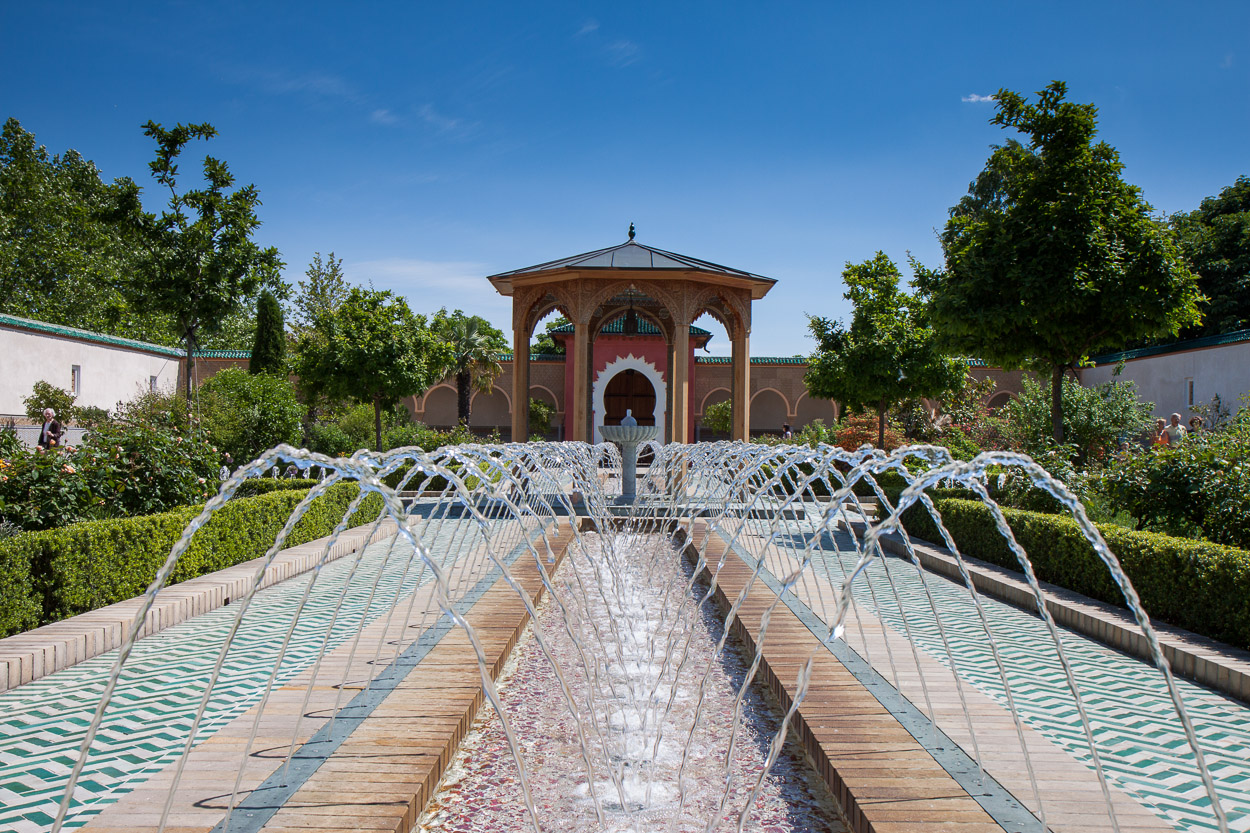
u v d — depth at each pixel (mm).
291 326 25859
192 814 1860
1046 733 2764
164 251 16797
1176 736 2738
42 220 24000
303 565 6027
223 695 3111
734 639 4086
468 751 2609
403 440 16766
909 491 2273
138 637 3980
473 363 23266
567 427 25469
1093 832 1810
